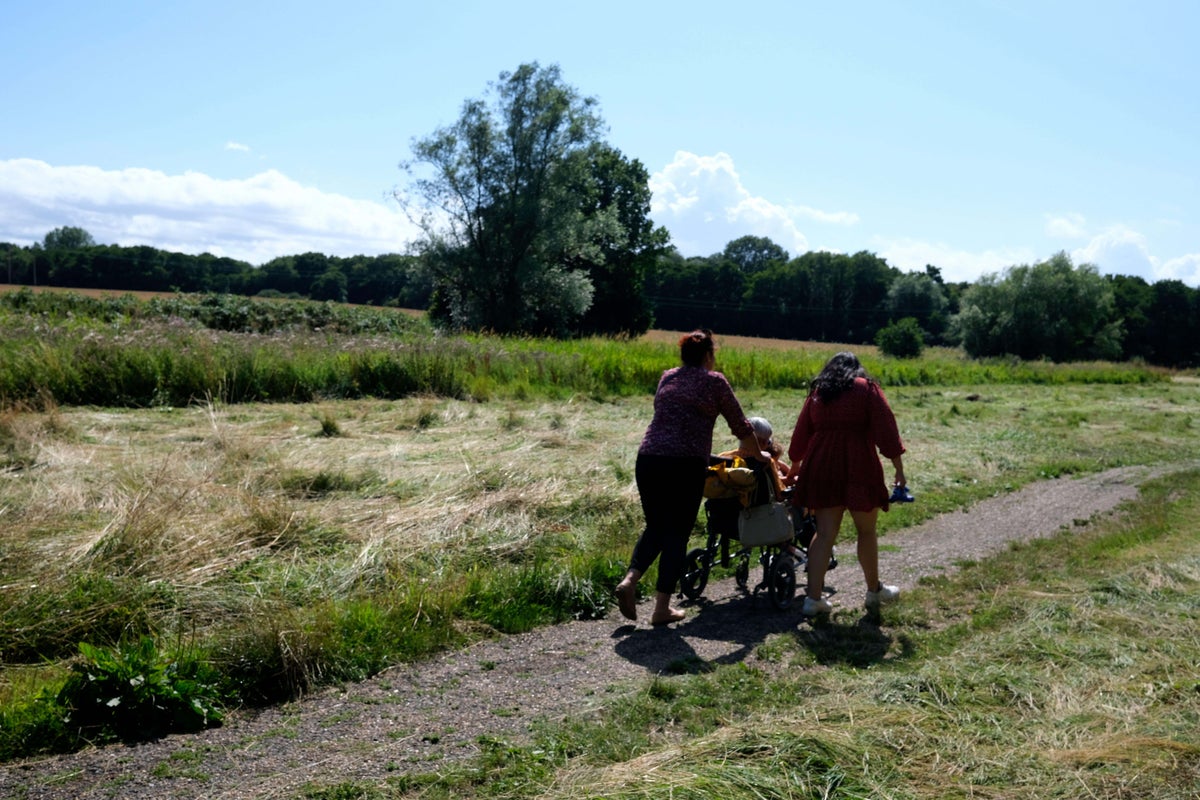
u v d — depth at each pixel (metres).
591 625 5.20
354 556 5.88
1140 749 3.25
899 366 29.88
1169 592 5.61
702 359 5.34
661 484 5.11
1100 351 68.06
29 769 3.24
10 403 11.29
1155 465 12.54
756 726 3.40
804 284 105.94
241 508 6.43
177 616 4.70
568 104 43.69
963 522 8.43
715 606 5.66
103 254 85.00
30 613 4.35
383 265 96.06
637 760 3.16
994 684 3.95
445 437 10.84
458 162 43.41
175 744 3.48
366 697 3.99
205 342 14.08
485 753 3.37
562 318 46.97
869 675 4.17
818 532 5.39
